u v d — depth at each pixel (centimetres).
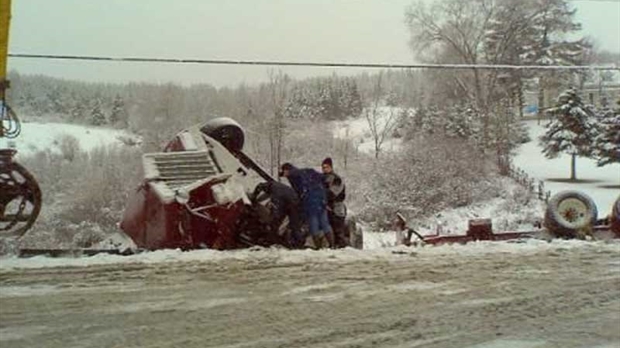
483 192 4378
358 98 7031
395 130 6150
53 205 3538
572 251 1088
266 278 884
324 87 6931
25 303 757
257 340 661
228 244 1161
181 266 937
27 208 1270
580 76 7550
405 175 4338
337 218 1302
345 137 5494
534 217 3894
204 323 705
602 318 750
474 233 1388
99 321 704
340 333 685
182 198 1143
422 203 4250
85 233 2820
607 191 4550
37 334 663
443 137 5356
